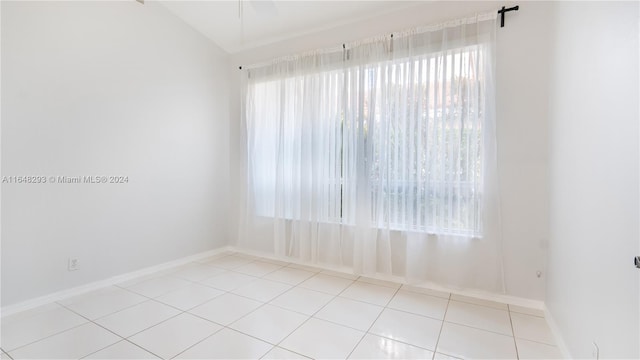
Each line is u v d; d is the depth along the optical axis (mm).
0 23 2471
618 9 1345
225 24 3842
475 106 2764
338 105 3510
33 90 2656
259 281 3312
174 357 1958
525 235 2645
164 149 3705
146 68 3496
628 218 1239
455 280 2906
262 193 4188
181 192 3908
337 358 1963
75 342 2121
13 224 2572
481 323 2402
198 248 4129
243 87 4285
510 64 2660
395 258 3238
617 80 1351
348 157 3467
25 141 2625
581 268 1737
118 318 2473
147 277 3439
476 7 2805
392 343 2135
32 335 2207
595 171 1566
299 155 3818
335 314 2555
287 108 3885
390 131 3164
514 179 2668
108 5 3150
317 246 3729
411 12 3119
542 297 2607
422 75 3008
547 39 2523
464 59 2805
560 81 2189
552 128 2385
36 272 2703
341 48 3469
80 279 2986
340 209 3559
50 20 2746
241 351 2031
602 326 1463
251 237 4305
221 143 4402
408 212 3086
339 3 3199
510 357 1977
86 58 2996
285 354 2002
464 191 2828
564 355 1979
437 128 2930
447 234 2918
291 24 3648
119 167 3277
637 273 1168
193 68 3996
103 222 3156
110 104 3188
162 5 3613
